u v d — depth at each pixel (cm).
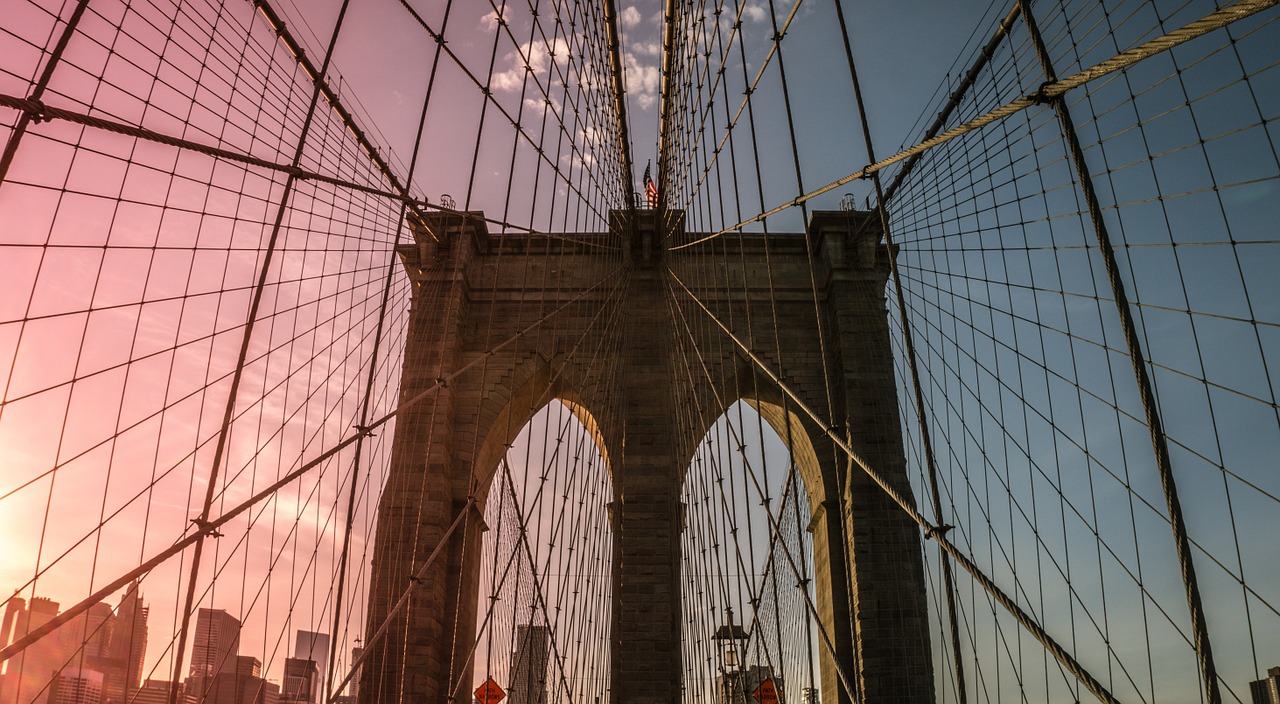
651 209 4356
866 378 3694
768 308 4003
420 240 4009
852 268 3897
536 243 4162
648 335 4050
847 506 3494
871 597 3369
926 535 1009
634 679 3431
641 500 3719
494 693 3247
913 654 3291
